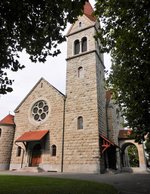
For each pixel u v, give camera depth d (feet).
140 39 33.76
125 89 44.24
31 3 25.54
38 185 32.86
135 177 54.24
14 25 27.22
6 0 23.93
